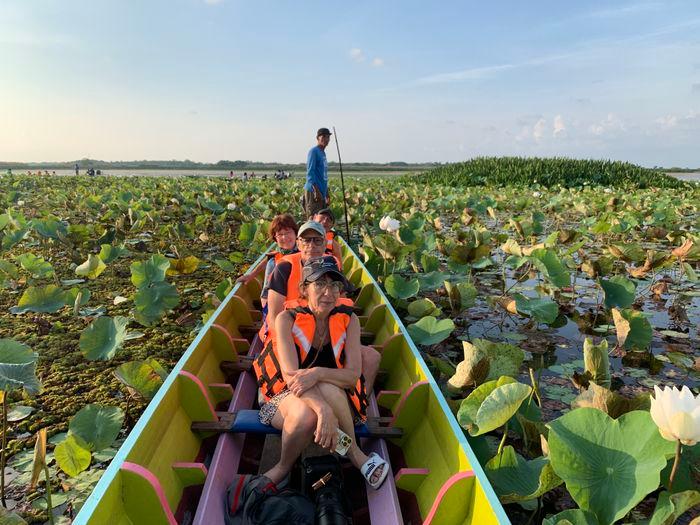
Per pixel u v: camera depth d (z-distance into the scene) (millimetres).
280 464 2457
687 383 4238
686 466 2283
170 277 7613
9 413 3557
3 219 8375
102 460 3098
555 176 31062
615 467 2039
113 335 4051
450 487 1936
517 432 3180
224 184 28328
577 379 3641
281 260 3625
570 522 1909
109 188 23422
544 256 5680
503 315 5930
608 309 5488
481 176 33719
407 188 26031
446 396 3770
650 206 15250
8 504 2713
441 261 9125
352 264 6703
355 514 2406
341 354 2875
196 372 3107
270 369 2854
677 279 7781
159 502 1867
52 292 5184
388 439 2840
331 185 28641
